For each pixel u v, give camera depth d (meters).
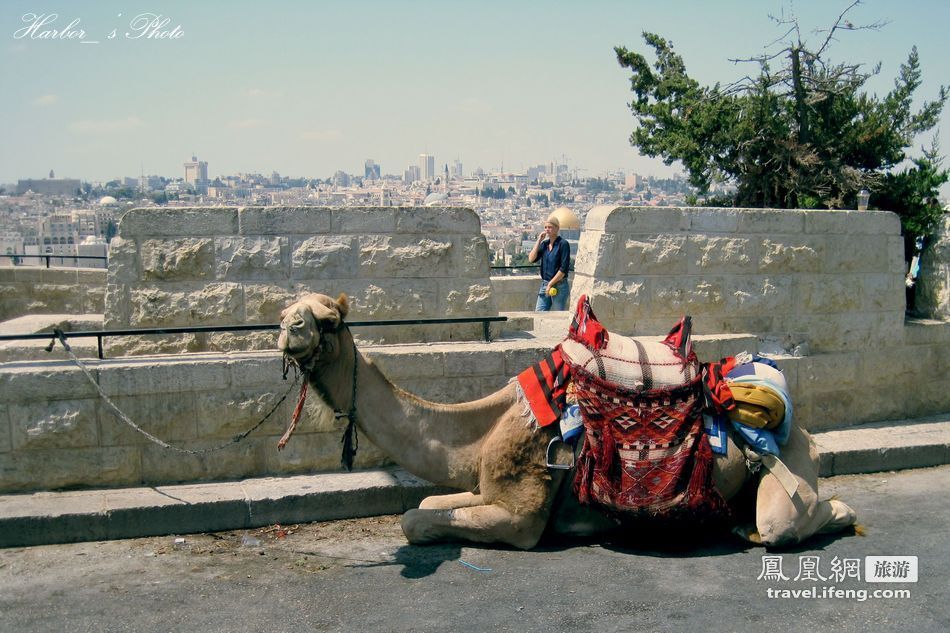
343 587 5.97
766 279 9.68
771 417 6.55
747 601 5.77
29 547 6.61
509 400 6.75
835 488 8.38
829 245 9.93
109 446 7.24
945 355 10.70
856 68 14.82
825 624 5.44
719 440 6.48
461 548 6.70
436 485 7.40
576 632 5.32
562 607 5.66
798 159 14.34
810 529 6.70
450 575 6.18
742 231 9.55
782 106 15.29
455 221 8.73
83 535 6.71
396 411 6.61
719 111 15.62
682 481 6.32
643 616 5.54
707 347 8.77
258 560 6.44
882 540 6.91
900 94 14.95
